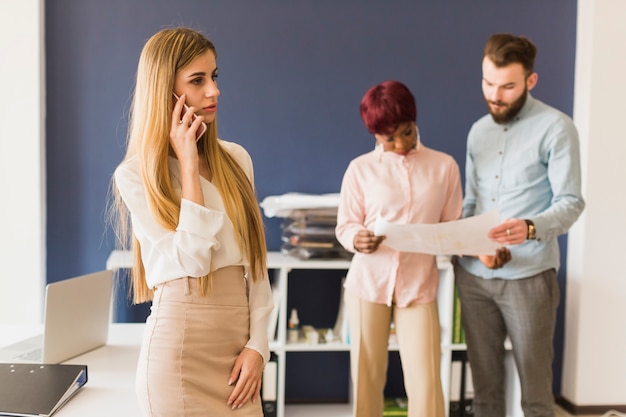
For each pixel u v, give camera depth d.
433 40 3.61
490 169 2.66
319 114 3.59
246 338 1.66
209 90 1.61
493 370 2.71
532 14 3.65
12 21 3.29
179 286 1.58
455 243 2.35
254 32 3.52
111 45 3.45
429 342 2.51
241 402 1.60
